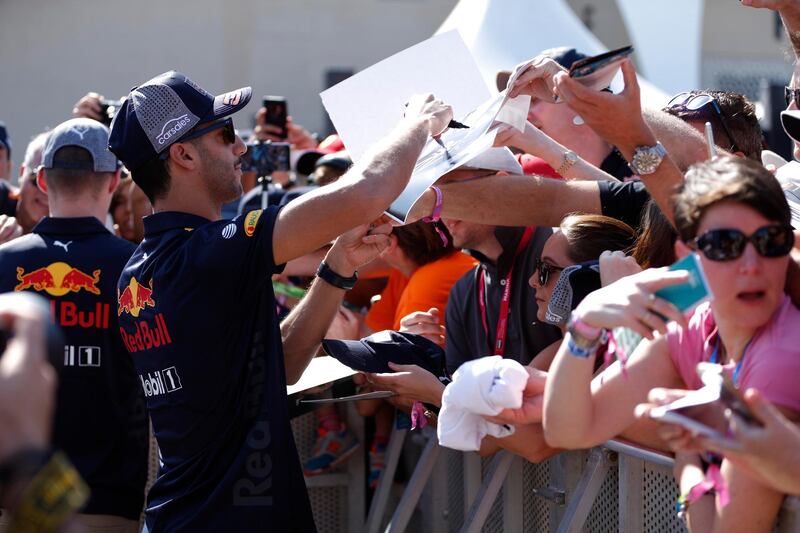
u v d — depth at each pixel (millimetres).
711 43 14344
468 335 2855
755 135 2848
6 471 1115
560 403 1649
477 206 2477
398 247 3238
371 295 4074
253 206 4215
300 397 2629
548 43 5695
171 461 2219
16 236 3662
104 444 2795
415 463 3658
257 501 2080
